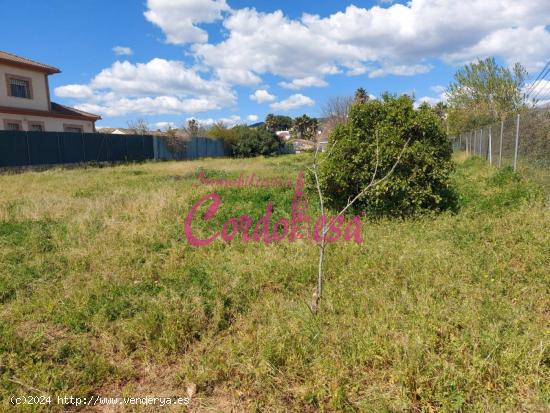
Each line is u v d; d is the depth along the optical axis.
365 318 3.20
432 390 2.36
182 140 27.70
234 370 2.73
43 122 22.50
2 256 4.93
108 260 4.81
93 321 3.37
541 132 8.35
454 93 24.06
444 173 6.55
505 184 8.46
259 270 4.34
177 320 3.22
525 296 3.47
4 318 3.44
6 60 20.05
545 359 2.58
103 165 21.55
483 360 2.47
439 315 3.07
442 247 4.73
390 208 6.51
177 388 2.65
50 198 8.45
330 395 2.42
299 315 3.22
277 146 34.81
